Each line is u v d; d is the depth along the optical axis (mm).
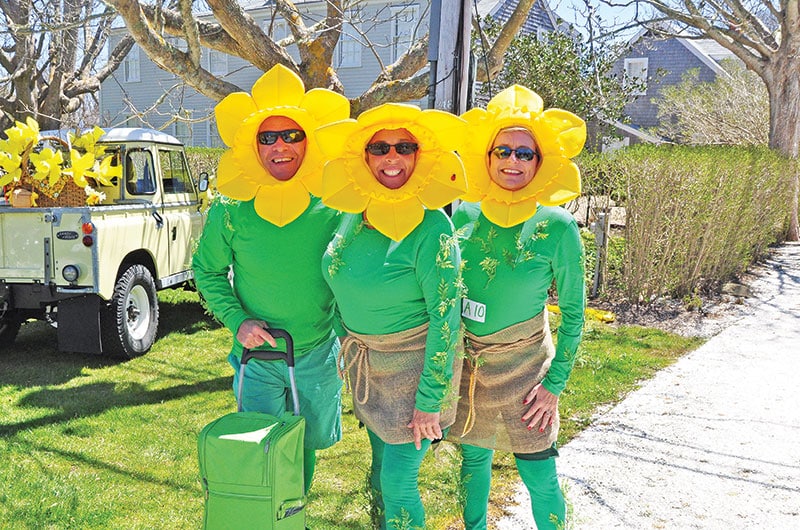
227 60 20094
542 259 2340
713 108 18984
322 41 5703
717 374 5797
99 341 5863
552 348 2549
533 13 17266
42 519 3348
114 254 5887
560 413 4820
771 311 8188
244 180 2525
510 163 2283
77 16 7938
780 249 13172
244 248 2553
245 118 2525
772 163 10477
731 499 3596
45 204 6070
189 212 7523
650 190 8094
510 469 3930
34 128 5934
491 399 2484
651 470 3943
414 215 2215
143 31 4559
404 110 2156
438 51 3711
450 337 2221
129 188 6746
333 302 2697
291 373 2521
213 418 4879
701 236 8641
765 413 4871
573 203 9484
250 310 2664
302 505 2373
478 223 2471
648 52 25203
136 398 5277
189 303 8906
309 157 2508
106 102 22641
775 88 13281
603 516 3402
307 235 2541
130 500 3594
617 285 8672
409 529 2352
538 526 2604
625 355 6297
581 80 11531
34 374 5848
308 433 2771
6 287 5727
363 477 3885
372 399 2412
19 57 11188
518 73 11945
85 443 4359
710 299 8734
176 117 6535
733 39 13156
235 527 2248
